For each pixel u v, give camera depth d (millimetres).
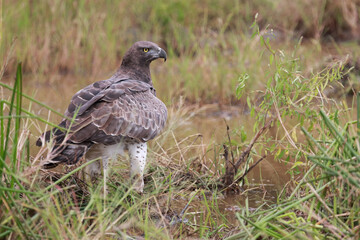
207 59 19031
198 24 23312
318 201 7500
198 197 10102
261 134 10852
